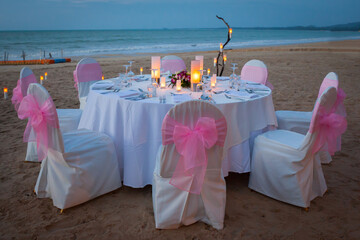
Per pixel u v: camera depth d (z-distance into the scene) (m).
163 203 2.12
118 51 22.06
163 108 2.46
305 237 2.10
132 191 2.70
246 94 2.91
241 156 2.70
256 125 2.81
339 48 21.02
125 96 2.68
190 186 2.04
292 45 27.44
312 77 9.24
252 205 2.50
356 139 4.10
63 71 10.32
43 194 2.55
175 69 5.06
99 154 2.46
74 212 2.36
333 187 2.83
